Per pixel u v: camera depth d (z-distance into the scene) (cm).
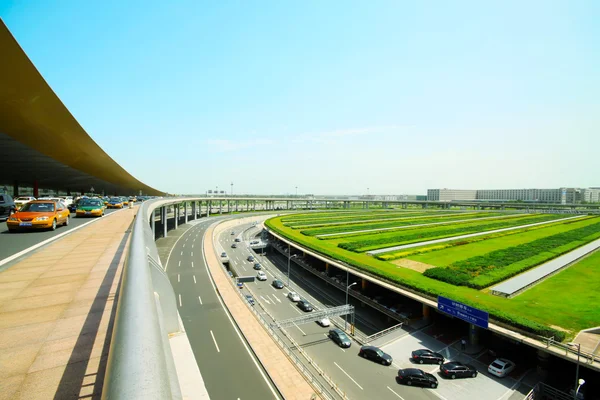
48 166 5534
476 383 2386
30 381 402
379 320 3762
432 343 2975
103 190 11812
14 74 2377
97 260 1041
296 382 2192
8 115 2967
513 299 2928
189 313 3275
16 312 613
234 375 2244
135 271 438
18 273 880
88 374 424
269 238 8650
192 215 12494
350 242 5675
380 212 14188
